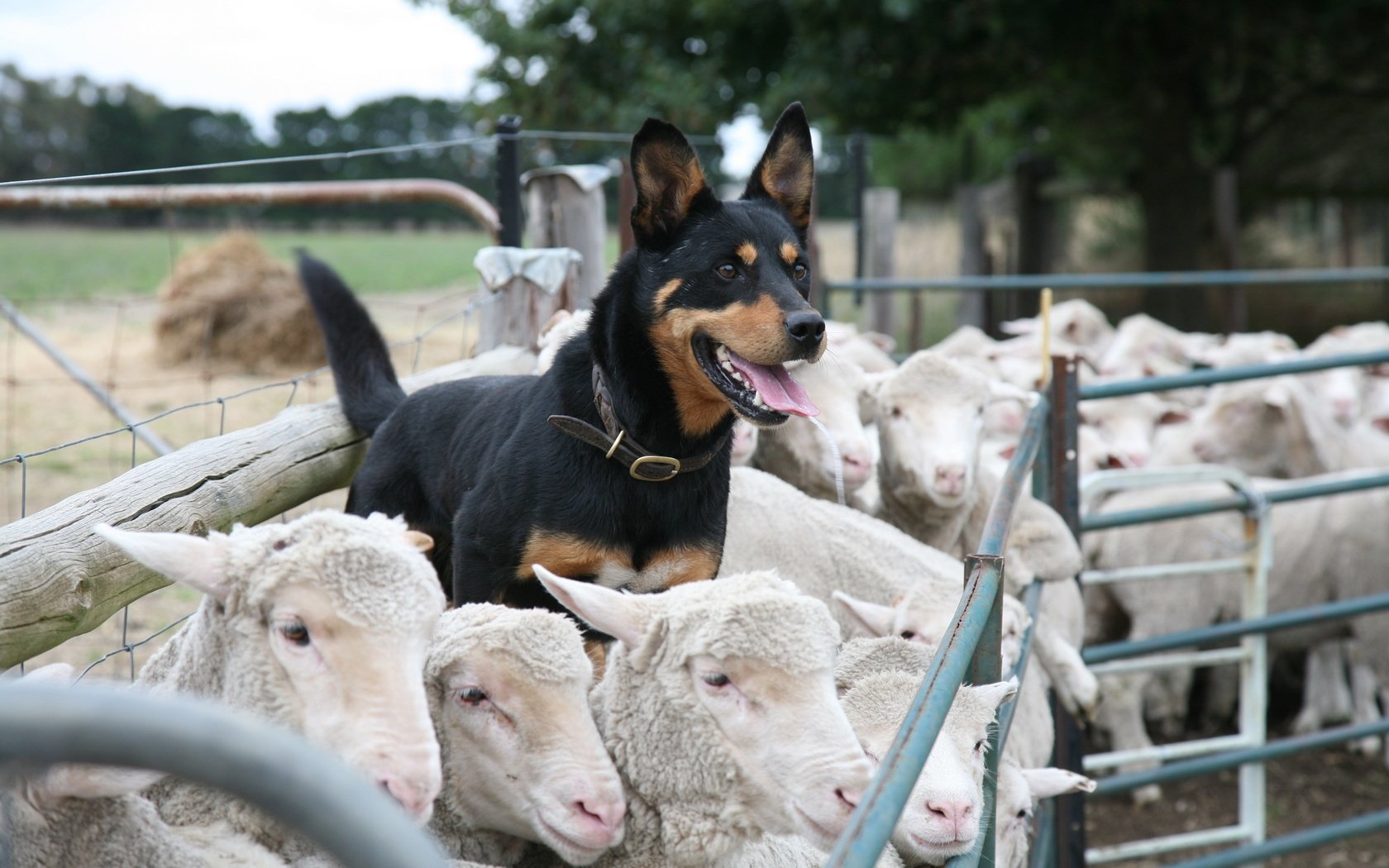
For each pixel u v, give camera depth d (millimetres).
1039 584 4559
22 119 63625
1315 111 19828
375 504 4109
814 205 9516
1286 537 7754
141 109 69812
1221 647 7734
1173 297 16750
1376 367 9844
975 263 16656
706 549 3725
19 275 27172
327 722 2154
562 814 2451
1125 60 16953
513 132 6254
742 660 2508
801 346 3475
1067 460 5195
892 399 4906
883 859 2990
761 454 5012
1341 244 18984
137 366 14281
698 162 3672
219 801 2391
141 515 3012
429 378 4973
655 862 2666
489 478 3633
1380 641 7730
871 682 3010
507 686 2504
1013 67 16969
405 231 49438
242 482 3580
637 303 3578
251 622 2250
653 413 3568
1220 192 16625
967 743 2855
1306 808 7426
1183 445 8648
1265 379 8484
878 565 4355
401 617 2223
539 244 6398
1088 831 7055
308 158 4609
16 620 2492
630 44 16125
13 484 8492
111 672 5617
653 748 2625
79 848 2086
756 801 2549
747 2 15602
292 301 14602
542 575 2701
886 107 16578
